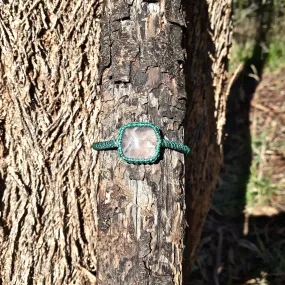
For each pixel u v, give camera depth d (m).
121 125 0.30
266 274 0.56
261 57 0.77
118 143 0.29
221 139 0.43
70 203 0.37
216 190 0.64
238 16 0.76
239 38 0.77
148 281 0.29
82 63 0.36
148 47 0.31
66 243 0.37
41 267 0.37
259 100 0.74
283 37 0.77
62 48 0.35
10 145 0.36
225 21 0.40
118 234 0.29
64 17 0.35
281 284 0.54
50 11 0.35
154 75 0.30
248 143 0.69
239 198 0.63
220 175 0.65
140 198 0.29
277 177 0.65
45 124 0.36
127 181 0.29
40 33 0.35
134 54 0.31
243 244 0.59
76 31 0.35
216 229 0.60
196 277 0.56
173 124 0.30
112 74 0.31
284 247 0.58
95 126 0.36
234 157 0.67
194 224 0.42
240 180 0.65
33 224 0.36
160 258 0.29
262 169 0.66
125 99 0.30
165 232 0.29
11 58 0.35
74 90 0.36
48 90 0.36
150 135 0.29
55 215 0.37
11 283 0.37
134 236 0.29
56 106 0.36
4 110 0.36
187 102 0.38
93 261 0.38
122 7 0.31
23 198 0.36
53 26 0.35
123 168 0.29
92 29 0.35
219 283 0.55
